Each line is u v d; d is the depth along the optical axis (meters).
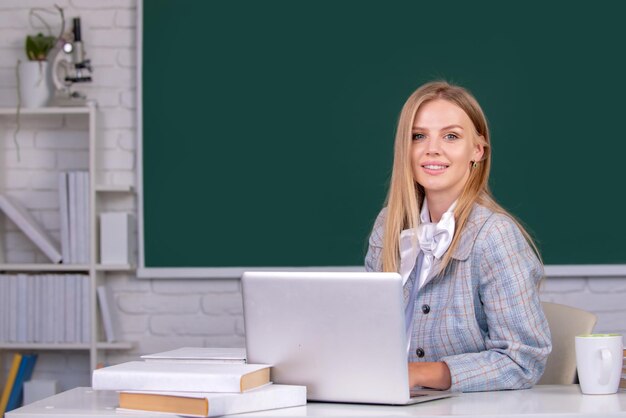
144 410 1.87
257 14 4.35
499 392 2.16
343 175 4.30
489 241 2.30
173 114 4.36
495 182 4.22
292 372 2.00
